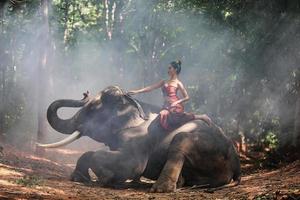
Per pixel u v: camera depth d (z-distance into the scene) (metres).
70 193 9.85
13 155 14.74
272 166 17.80
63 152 22.50
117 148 12.42
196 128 12.04
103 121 12.56
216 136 12.23
